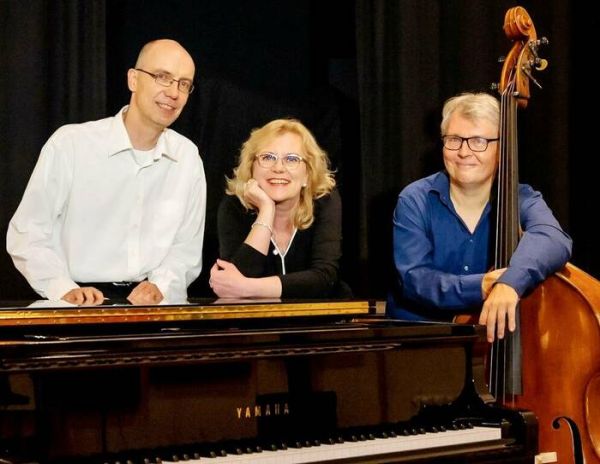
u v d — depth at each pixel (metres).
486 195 2.52
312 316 2.04
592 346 2.28
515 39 2.53
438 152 3.35
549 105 3.48
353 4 3.28
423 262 2.49
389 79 3.29
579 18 3.55
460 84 3.41
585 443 2.27
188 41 3.07
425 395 1.87
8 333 1.72
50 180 2.67
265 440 1.67
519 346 2.34
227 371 1.64
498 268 2.40
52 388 1.48
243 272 2.59
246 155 2.76
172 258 2.83
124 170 2.77
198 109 3.08
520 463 1.87
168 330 1.81
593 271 3.54
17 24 2.76
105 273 2.76
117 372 1.54
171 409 1.58
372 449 1.70
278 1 3.19
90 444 1.50
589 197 3.54
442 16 3.40
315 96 3.25
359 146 3.28
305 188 2.75
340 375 1.77
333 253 2.73
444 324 1.96
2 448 1.44
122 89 2.98
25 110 2.77
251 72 3.16
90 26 2.83
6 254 2.76
